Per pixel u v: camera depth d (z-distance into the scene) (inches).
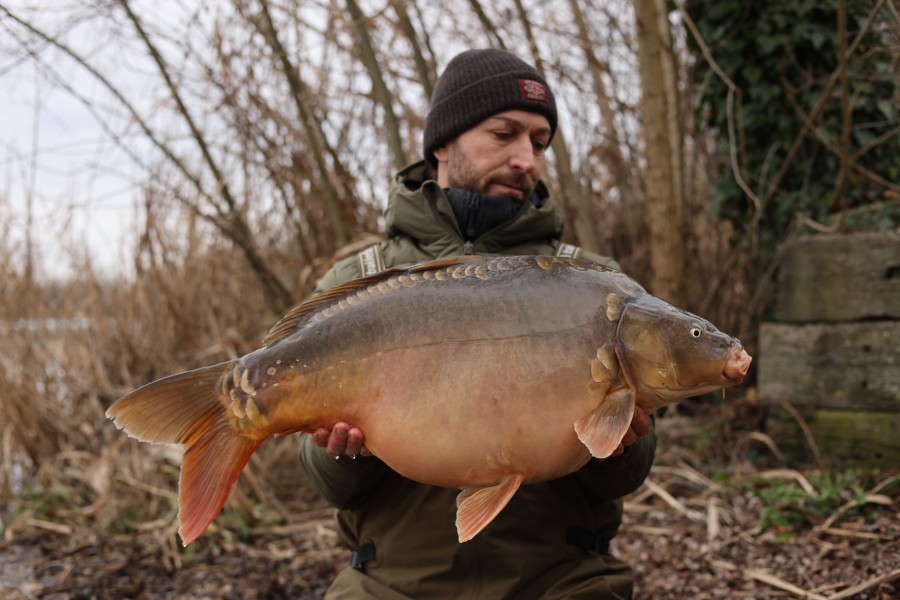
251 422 66.6
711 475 156.9
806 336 156.9
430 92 190.7
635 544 133.3
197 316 209.6
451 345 65.2
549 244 87.7
